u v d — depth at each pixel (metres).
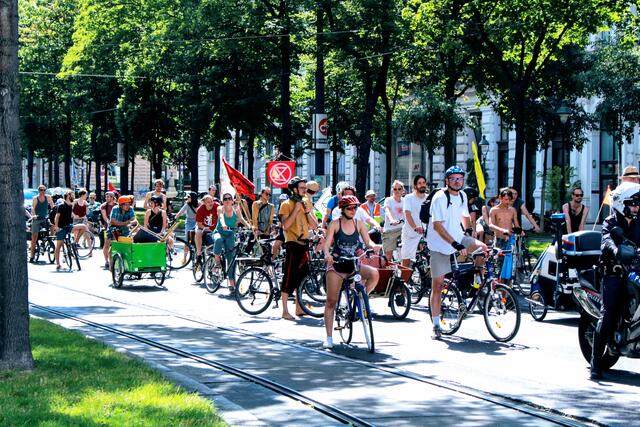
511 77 51.34
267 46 66.31
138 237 36.91
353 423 13.70
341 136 83.62
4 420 12.59
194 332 24.09
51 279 40.16
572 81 63.03
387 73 64.31
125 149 108.12
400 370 18.44
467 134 93.31
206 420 12.83
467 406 14.98
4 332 17.02
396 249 33.59
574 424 13.77
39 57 115.50
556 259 26.08
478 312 29.00
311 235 31.17
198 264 38.75
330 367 18.77
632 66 62.56
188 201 44.84
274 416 14.07
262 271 28.33
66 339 20.66
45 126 120.69
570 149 70.50
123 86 98.19
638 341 17.11
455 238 22.92
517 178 51.28
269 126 83.31
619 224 17.77
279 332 24.33
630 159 80.25
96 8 90.31
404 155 100.25
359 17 57.97
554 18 47.62
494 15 50.09
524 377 17.77
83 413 13.14
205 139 98.88
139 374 16.47
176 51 80.00
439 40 54.94
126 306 30.17
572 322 26.70
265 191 35.25
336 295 21.45
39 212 50.97
